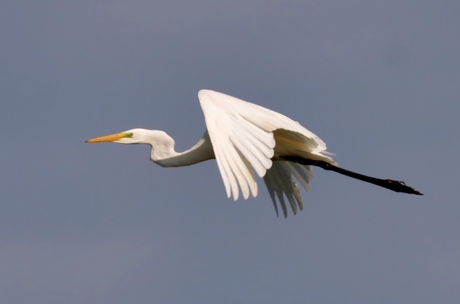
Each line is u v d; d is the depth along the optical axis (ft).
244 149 34.83
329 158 43.83
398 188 44.06
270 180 47.70
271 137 35.22
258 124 36.65
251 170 34.88
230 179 34.09
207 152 47.21
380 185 44.24
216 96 36.68
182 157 47.96
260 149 34.91
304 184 46.83
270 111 38.34
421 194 44.39
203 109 35.91
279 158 44.27
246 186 34.24
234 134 35.29
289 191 47.62
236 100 37.11
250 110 36.86
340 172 44.19
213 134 35.01
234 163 34.58
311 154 43.62
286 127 37.55
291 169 46.85
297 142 42.93
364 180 44.27
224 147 34.76
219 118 35.63
